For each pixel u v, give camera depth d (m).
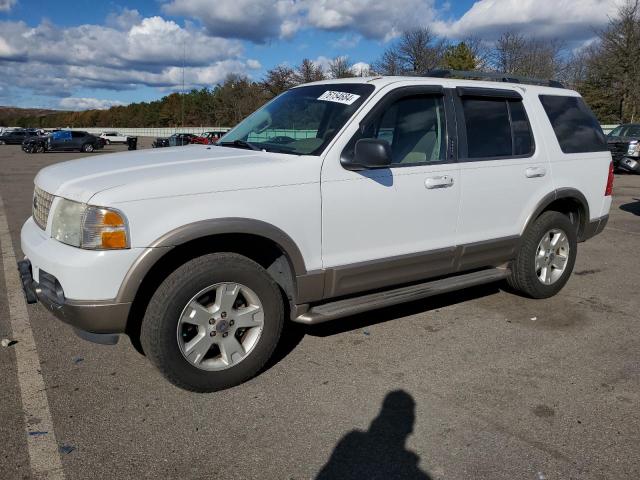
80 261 2.92
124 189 2.98
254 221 3.27
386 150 3.37
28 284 3.35
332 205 3.59
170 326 3.10
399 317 4.70
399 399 3.32
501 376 3.63
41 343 4.09
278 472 2.64
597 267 6.48
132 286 2.99
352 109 3.82
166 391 3.39
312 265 3.58
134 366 3.72
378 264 3.84
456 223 4.26
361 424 3.05
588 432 2.99
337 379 3.57
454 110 4.27
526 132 4.78
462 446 2.86
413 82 4.09
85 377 3.56
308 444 2.86
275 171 3.38
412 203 3.95
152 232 3.01
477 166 4.31
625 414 3.18
